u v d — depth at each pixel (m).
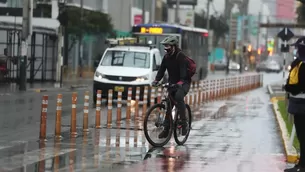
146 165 27.61
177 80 33.72
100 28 128.12
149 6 185.00
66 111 53.50
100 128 41.06
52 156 29.34
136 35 90.94
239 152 32.19
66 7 106.44
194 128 42.81
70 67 130.12
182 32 95.12
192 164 28.19
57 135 35.91
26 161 27.89
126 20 163.25
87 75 138.62
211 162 28.86
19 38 92.12
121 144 33.81
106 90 61.75
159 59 66.50
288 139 34.97
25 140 34.97
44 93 79.00
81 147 32.41
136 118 48.66
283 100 73.94
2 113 50.62
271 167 27.94
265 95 91.25
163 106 33.66
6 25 94.12
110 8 156.75
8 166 26.62
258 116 53.47
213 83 79.69
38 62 110.00
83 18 123.25
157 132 33.44
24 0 81.94
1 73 92.88
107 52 65.50
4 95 72.31
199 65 112.50
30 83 97.44
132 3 169.50
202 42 115.62
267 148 33.81
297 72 25.47
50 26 99.00
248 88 109.06
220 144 35.03
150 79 62.06
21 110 53.56
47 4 114.44
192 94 72.31
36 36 110.69
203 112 56.97
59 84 93.50
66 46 120.94
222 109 61.06
